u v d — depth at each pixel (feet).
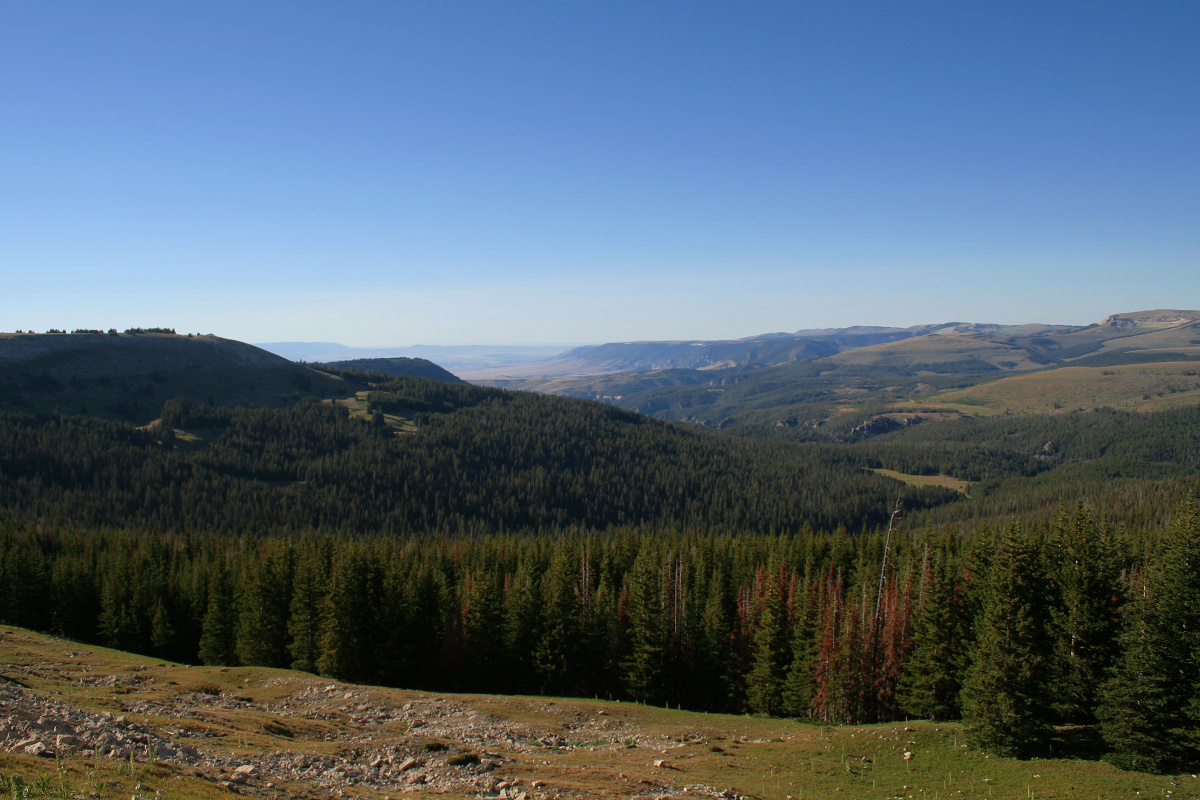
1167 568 148.97
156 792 68.69
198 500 622.54
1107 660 163.12
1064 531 189.57
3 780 59.77
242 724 132.36
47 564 335.26
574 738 163.32
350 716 166.20
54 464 621.72
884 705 203.82
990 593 171.94
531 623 243.40
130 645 289.74
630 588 259.60
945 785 128.67
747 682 231.30
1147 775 130.93
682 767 136.56
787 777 134.41
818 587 239.30
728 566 297.12
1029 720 142.92
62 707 105.60
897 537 321.32
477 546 404.36
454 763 121.39
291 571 283.59
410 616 241.35
